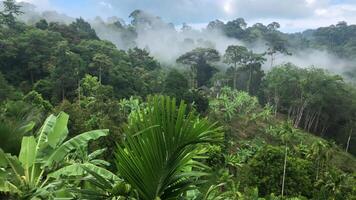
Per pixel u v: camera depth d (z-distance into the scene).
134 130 4.38
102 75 66.56
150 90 72.00
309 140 66.75
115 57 79.50
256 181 36.66
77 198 4.79
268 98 84.19
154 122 4.35
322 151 43.03
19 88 58.47
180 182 4.66
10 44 63.00
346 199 36.50
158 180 4.44
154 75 83.00
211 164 33.34
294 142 60.41
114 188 4.35
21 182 6.32
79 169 5.80
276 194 35.94
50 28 84.31
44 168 6.60
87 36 90.19
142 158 4.37
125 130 4.39
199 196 4.95
